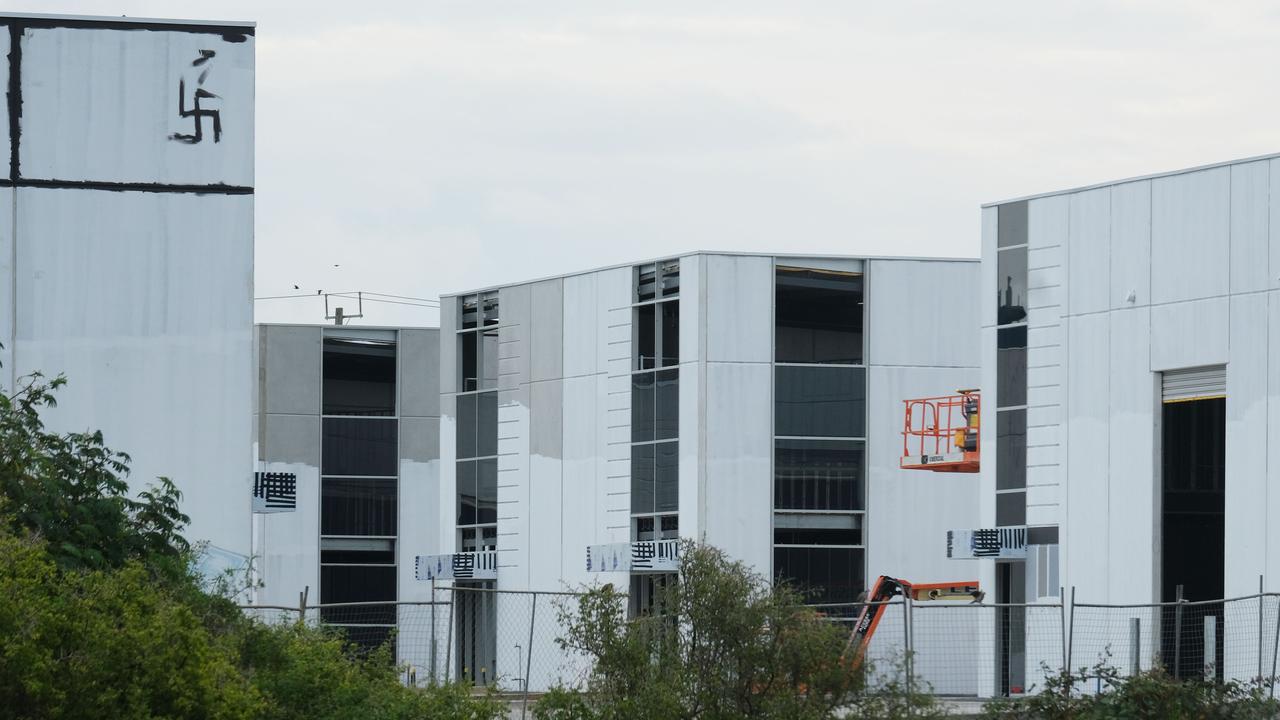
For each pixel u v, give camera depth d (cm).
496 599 9081
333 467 10681
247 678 3362
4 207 4747
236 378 4812
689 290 8269
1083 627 6144
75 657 2762
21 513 3541
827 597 8162
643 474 8462
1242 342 5762
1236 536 5728
